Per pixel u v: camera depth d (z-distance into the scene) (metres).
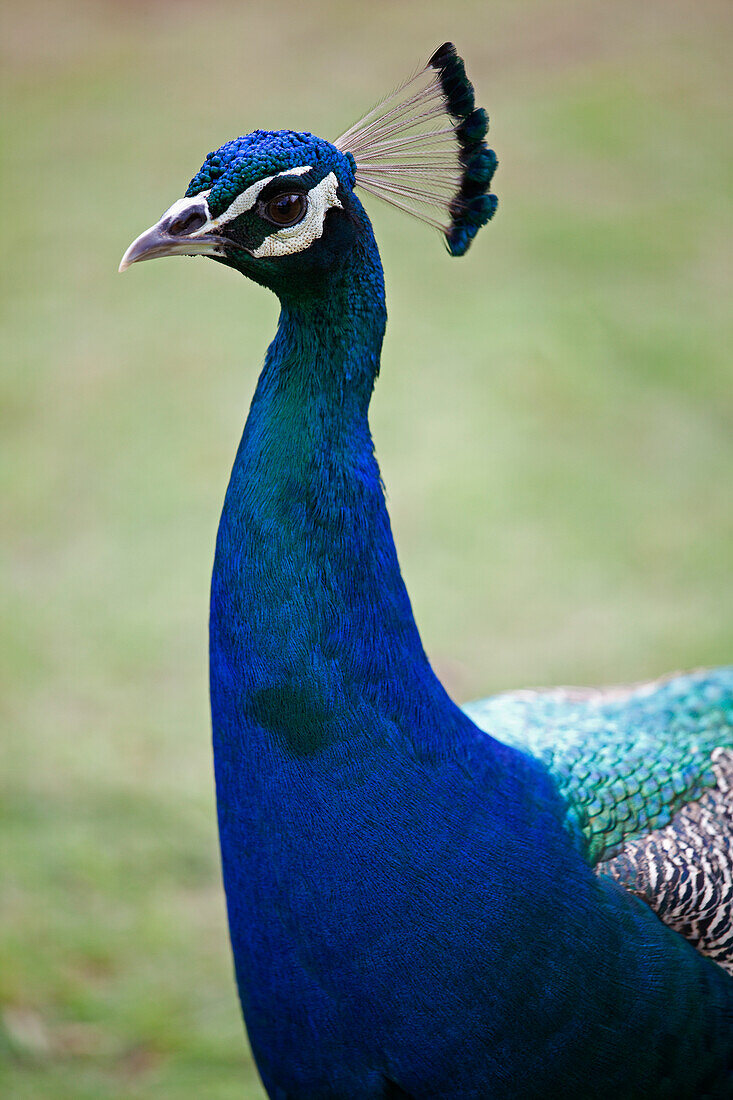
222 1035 8.25
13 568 12.95
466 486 13.80
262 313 17.52
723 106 21.48
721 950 5.64
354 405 5.17
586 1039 5.31
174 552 13.16
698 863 5.66
